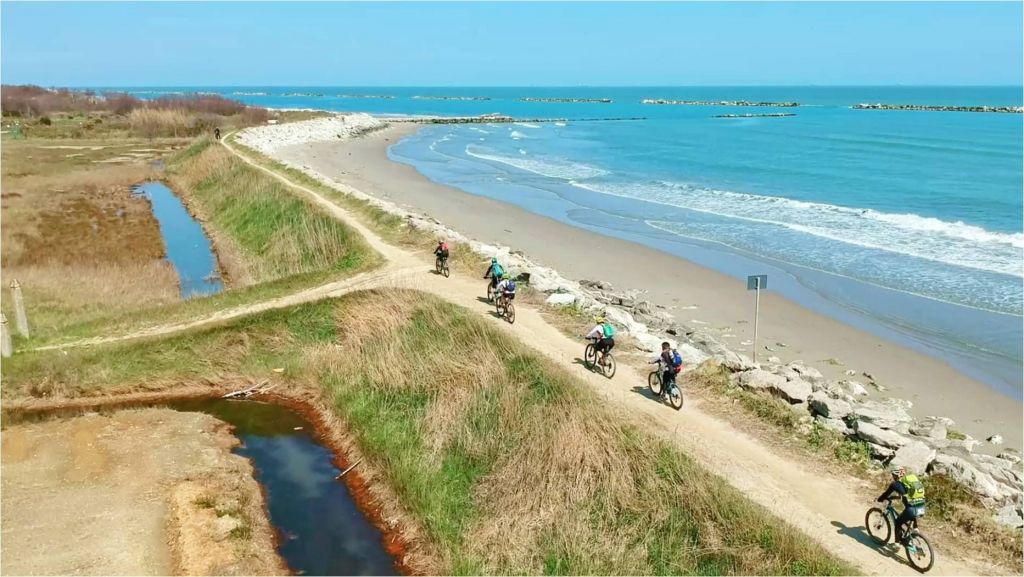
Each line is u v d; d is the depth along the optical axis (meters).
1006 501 13.32
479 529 13.26
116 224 40.94
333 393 19.16
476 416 16.19
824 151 78.69
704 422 16.23
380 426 17.08
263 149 71.12
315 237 32.03
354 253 29.52
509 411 15.83
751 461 14.62
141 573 12.31
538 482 13.73
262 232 35.62
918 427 16.94
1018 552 11.80
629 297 27.30
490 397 16.73
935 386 20.69
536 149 88.00
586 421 14.90
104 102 119.00
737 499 12.84
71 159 64.50
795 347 23.67
